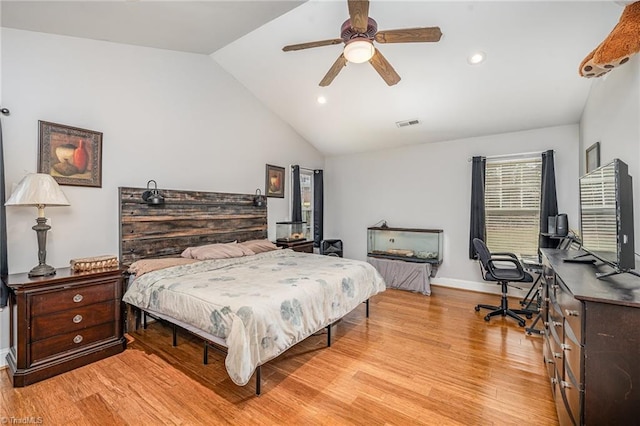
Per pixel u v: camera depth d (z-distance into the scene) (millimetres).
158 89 3363
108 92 2959
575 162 3789
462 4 2404
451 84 3395
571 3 2242
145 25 2635
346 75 3584
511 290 4207
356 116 4453
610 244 1601
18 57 2408
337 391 2014
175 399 1920
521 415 1778
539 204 4043
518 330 3039
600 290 1335
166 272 2781
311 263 3381
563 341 1595
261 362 1895
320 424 1707
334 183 6031
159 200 3186
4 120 2334
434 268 4648
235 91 4211
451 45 2840
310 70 3639
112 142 2990
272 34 3102
